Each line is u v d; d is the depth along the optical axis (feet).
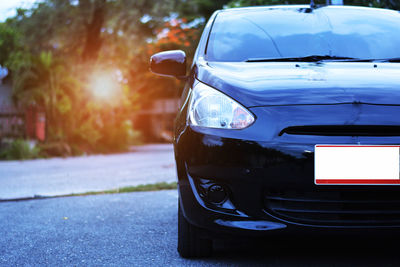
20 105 38.40
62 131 38.91
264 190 6.93
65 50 49.26
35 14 44.91
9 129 38.37
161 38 48.06
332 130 6.87
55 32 46.75
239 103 7.30
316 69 8.29
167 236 9.95
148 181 19.02
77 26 46.44
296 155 6.76
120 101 45.50
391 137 6.81
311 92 7.27
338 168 6.76
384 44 9.75
